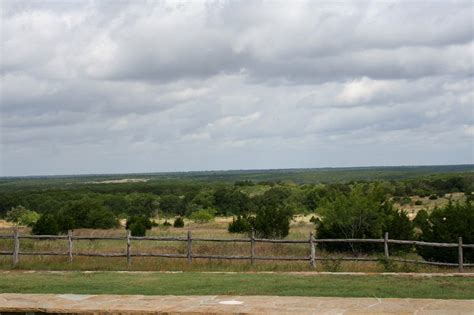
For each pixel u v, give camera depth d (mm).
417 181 97250
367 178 167500
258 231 31484
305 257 18188
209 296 11180
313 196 73562
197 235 35625
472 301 10367
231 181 173875
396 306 9922
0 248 24047
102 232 39250
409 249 23516
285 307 9875
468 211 20016
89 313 9867
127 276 15648
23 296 11312
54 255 20078
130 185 133375
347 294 11578
